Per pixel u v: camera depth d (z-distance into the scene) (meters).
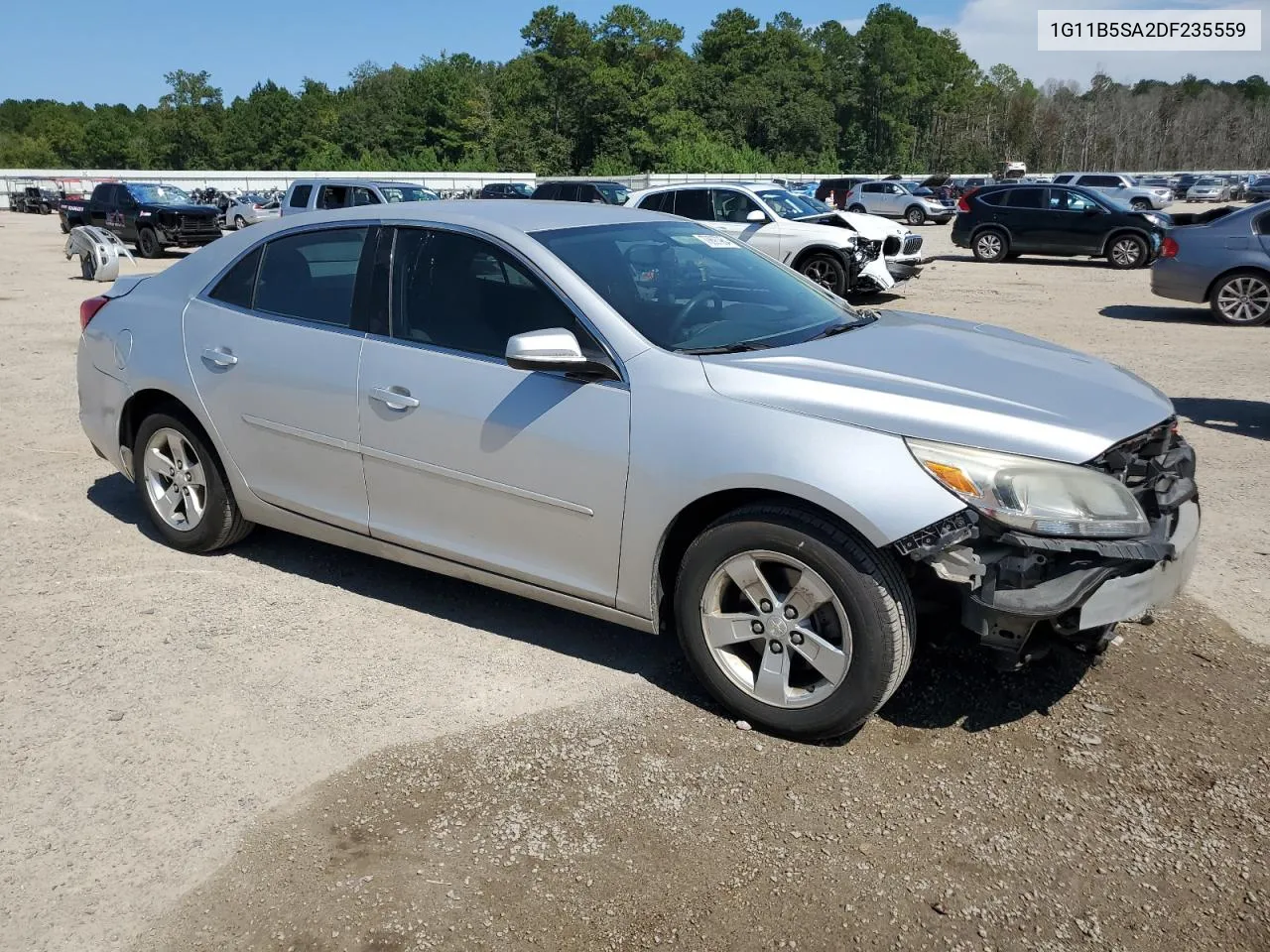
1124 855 2.73
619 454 3.33
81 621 4.11
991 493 2.88
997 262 22.44
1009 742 3.25
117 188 25.48
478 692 3.57
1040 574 2.95
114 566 4.67
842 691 3.10
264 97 110.75
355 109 110.31
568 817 2.89
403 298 3.89
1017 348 3.76
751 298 3.94
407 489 3.87
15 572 4.59
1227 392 8.64
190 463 4.66
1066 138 130.25
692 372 3.28
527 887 2.62
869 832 2.82
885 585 2.99
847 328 3.87
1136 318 13.29
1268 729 3.33
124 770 3.11
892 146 120.12
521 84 89.44
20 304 14.54
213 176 60.50
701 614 3.33
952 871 2.67
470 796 2.98
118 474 6.10
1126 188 39.16
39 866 2.70
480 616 4.19
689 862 2.71
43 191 52.34
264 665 3.75
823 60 117.12
